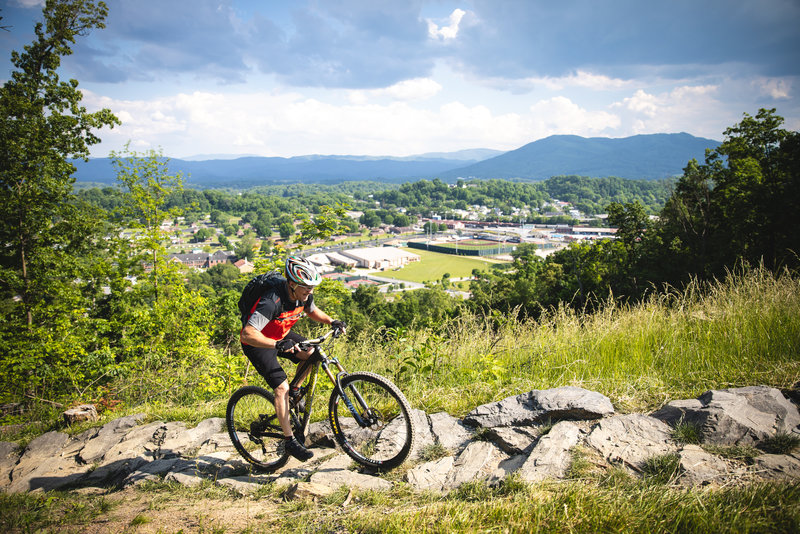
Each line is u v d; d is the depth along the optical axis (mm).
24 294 16266
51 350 10219
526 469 3090
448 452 3670
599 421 3527
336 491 3252
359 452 3871
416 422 4062
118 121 18422
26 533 3057
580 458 3094
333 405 3713
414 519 2633
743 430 3121
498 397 4527
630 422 3416
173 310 11414
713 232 28922
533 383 4801
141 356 10789
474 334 6430
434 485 3229
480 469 3297
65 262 15875
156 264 13445
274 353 3746
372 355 7027
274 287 3549
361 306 49875
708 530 2189
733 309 5383
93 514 3348
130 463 4480
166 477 3922
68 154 17891
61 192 16891
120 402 8078
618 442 3244
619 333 5398
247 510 3160
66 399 8977
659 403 3854
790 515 2191
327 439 4254
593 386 4434
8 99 16047
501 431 3674
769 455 2875
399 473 3508
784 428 3135
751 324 4969
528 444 3486
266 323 3482
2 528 3203
